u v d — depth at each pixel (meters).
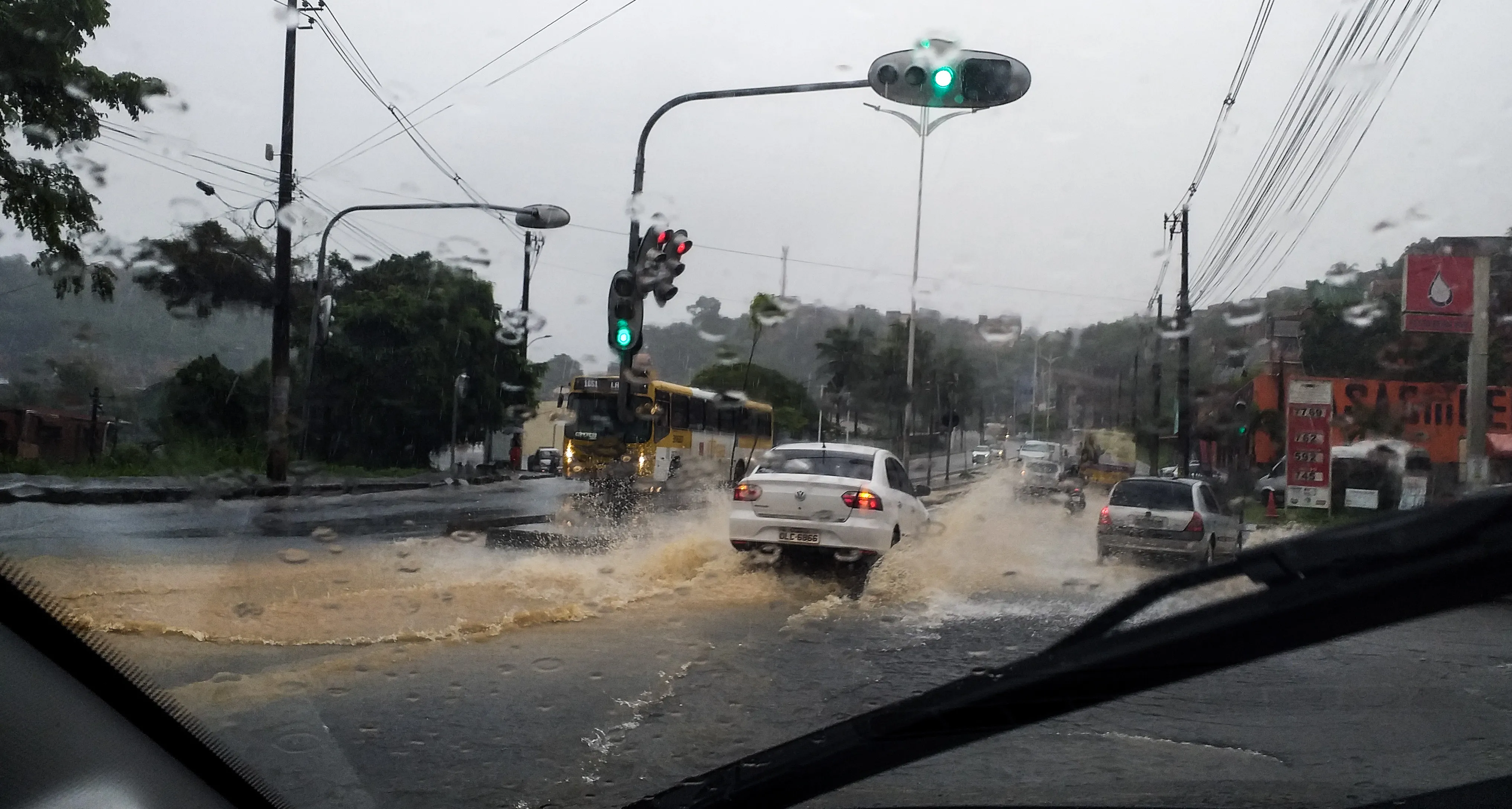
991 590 10.42
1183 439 29.27
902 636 7.86
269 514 17.08
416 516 17.11
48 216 17.00
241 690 5.50
